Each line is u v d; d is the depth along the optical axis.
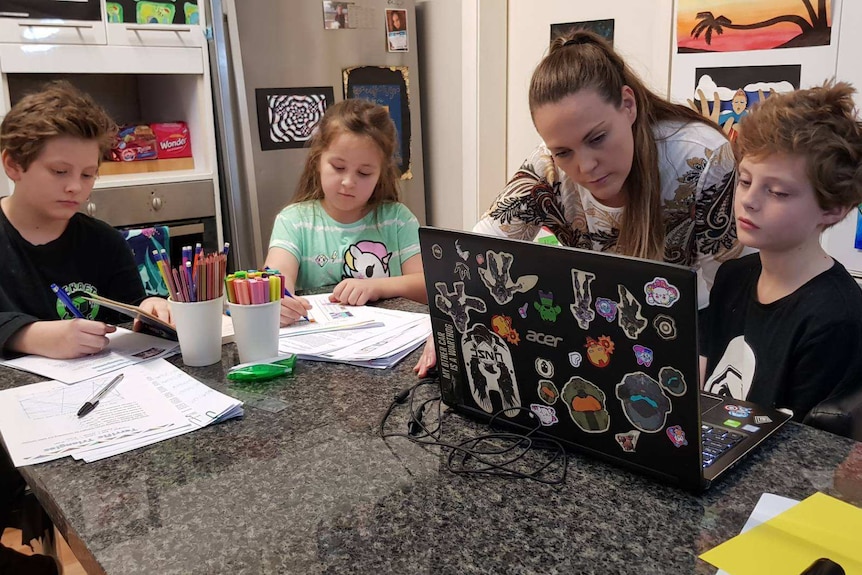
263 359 1.12
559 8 2.80
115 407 0.97
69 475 0.80
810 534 0.65
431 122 3.31
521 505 0.72
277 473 0.79
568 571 0.61
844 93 1.04
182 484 0.77
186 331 1.12
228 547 0.66
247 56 2.71
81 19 2.42
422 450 0.84
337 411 0.96
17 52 2.34
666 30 2.40
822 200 1.02
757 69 2.17
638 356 0.71
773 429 0.85
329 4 2.85
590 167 1.14
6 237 1.40
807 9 2.03
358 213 1.87
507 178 3.23
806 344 1.04
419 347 1.22
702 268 1.38
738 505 0.71
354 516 0.71
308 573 0.62
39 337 1.17
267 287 1.11
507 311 0.82
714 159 1.26
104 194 2.53
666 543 0.65
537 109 1.15
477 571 0.62
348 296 1.50
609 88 1.12
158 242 2.23
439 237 0.84
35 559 1.20
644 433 0.74
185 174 2.75
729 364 1.18
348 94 2.97
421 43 3.26
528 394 0.84
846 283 1.06
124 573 0.62
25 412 0.96
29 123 1.29
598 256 0.70
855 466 0.78
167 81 2.92
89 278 1.52
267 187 2.84
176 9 2.59
